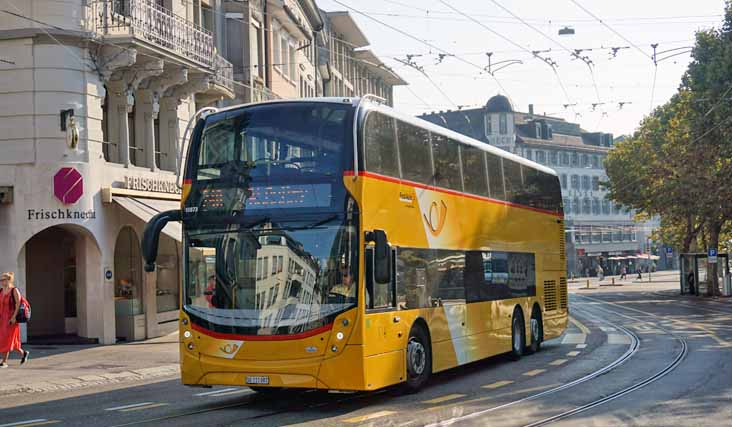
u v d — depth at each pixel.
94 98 26.20
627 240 127.25
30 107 25.30
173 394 15.96
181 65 29.06
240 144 13.66
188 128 14.06
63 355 23.19
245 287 13.27
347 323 12.92
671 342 24.77
